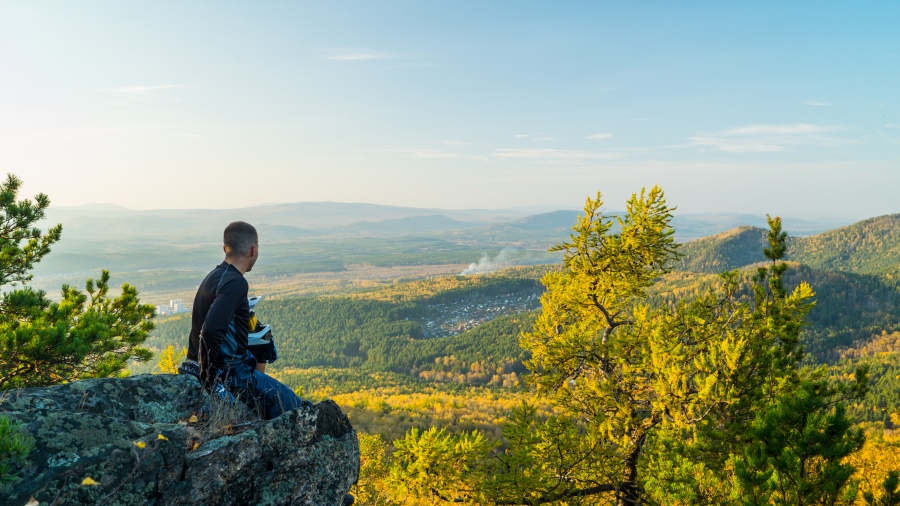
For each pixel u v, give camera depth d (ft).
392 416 183.62
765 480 15.17
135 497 8.12
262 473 10.04
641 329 33.96
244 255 11.90
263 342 12.12
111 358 27.12
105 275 30.35
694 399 25.94
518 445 29.04
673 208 34.55
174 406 10.91
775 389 23.98
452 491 29.09
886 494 13.99
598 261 36.04
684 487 19.21
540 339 39.99
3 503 6.73
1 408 8.28
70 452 7.77
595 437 32.63
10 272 29.94
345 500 12.44
